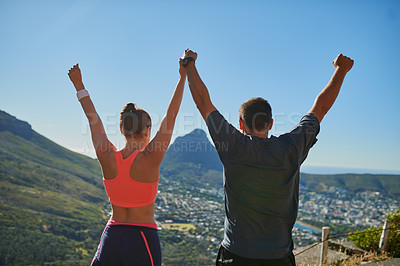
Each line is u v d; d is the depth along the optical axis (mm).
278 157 1464
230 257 1467
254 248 1415
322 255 4496
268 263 1409
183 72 1729
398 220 5004
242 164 1461
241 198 1458
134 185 1574
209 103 1615
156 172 1609
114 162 1595
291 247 1512
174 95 1670
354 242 5520
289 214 1493
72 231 63344
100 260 1572
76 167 143875
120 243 1551
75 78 1780
